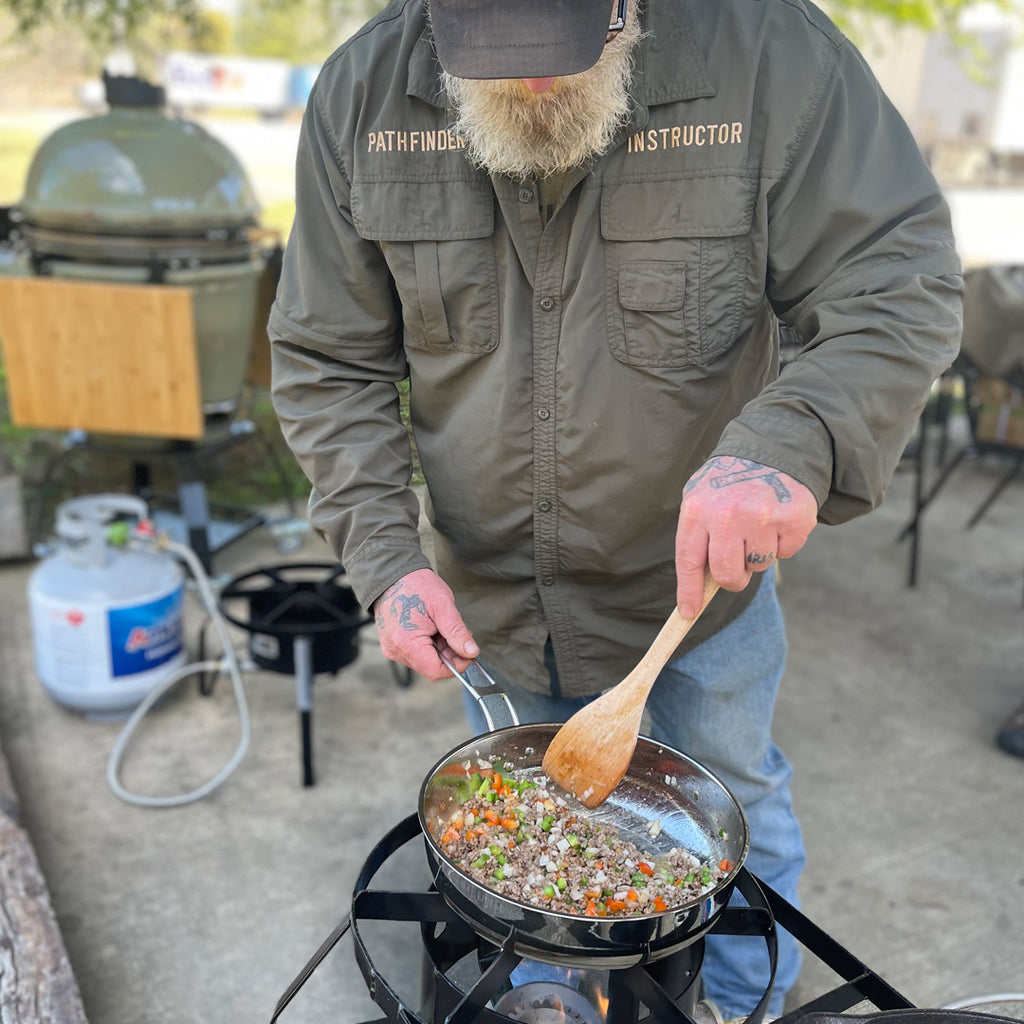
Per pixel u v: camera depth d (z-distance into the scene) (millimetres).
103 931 1837
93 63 4664
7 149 11648
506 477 1260
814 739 2496
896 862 2066
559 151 1055
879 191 1056
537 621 1360
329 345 1261
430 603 1122
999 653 2969
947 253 1057
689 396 1171
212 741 2434
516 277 1167
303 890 1955
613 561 1285
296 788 2264
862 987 966
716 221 1091
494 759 1105
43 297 2824
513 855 1037
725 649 1375
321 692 2666
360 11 4730
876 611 3203
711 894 886
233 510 3602
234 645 2811
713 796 1054
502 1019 868
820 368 981
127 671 2398
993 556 3648
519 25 969
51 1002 1456
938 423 4234
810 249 1089
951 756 2449
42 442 4039
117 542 2443
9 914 1601
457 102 1105
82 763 2324
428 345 1245
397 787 2277
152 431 2930
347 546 1209
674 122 1084
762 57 1062
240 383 3201
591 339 1159
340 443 1246
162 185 2859
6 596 3088
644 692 982
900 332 987
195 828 2119
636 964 876
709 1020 1252
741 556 907
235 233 3000
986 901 1963
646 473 1209
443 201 1162
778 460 924
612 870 1033
